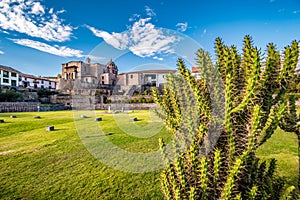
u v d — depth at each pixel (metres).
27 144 6.66
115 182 3.89
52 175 4.27
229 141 1.18
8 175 4.29
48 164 4.86
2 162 4.98
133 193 3.50
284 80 1.19
